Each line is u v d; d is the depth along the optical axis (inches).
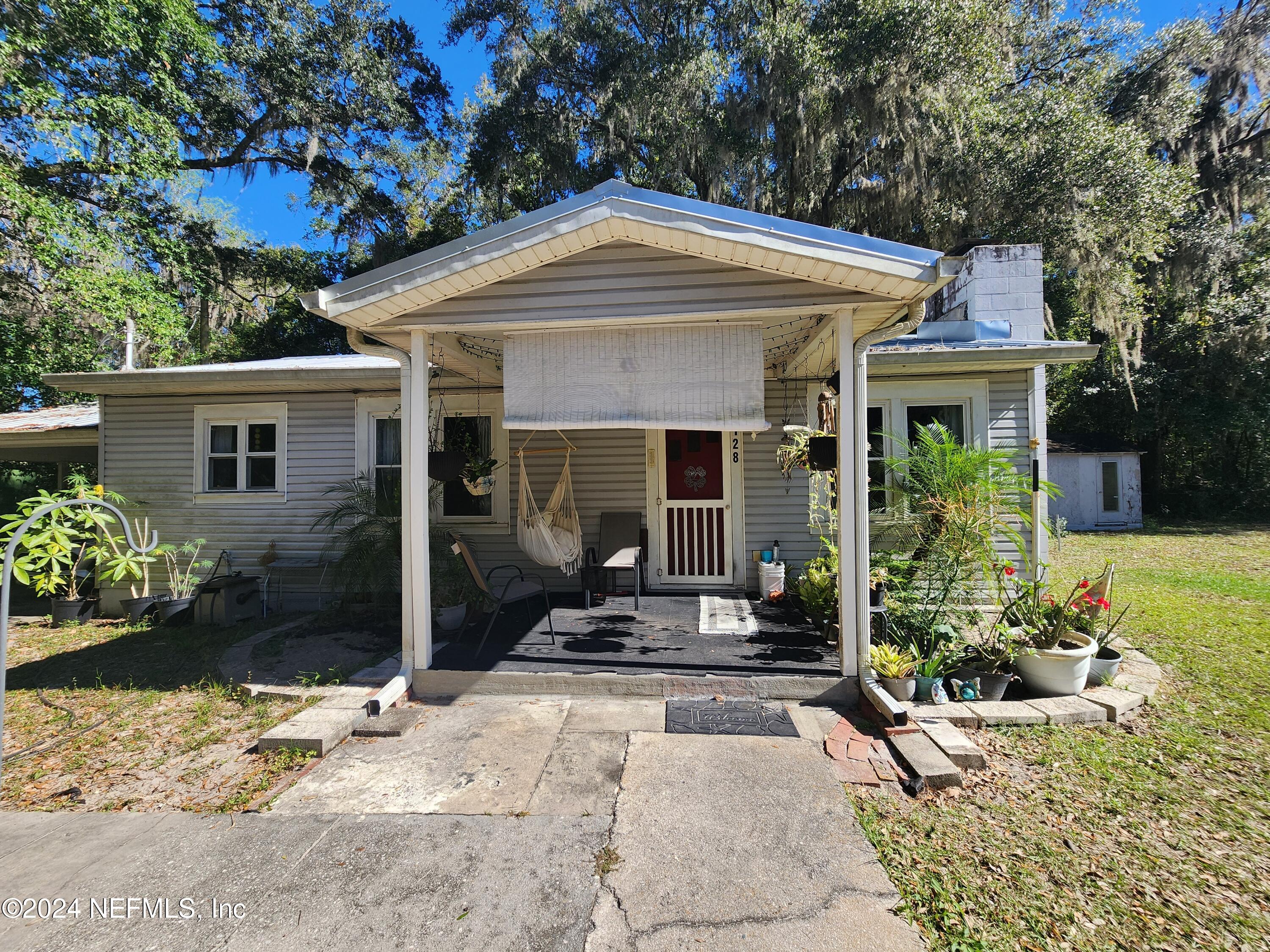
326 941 84.6
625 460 280.5
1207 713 160.4
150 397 295.7
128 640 247.3
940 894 93.4
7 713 172.1
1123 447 656.4
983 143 474.0
